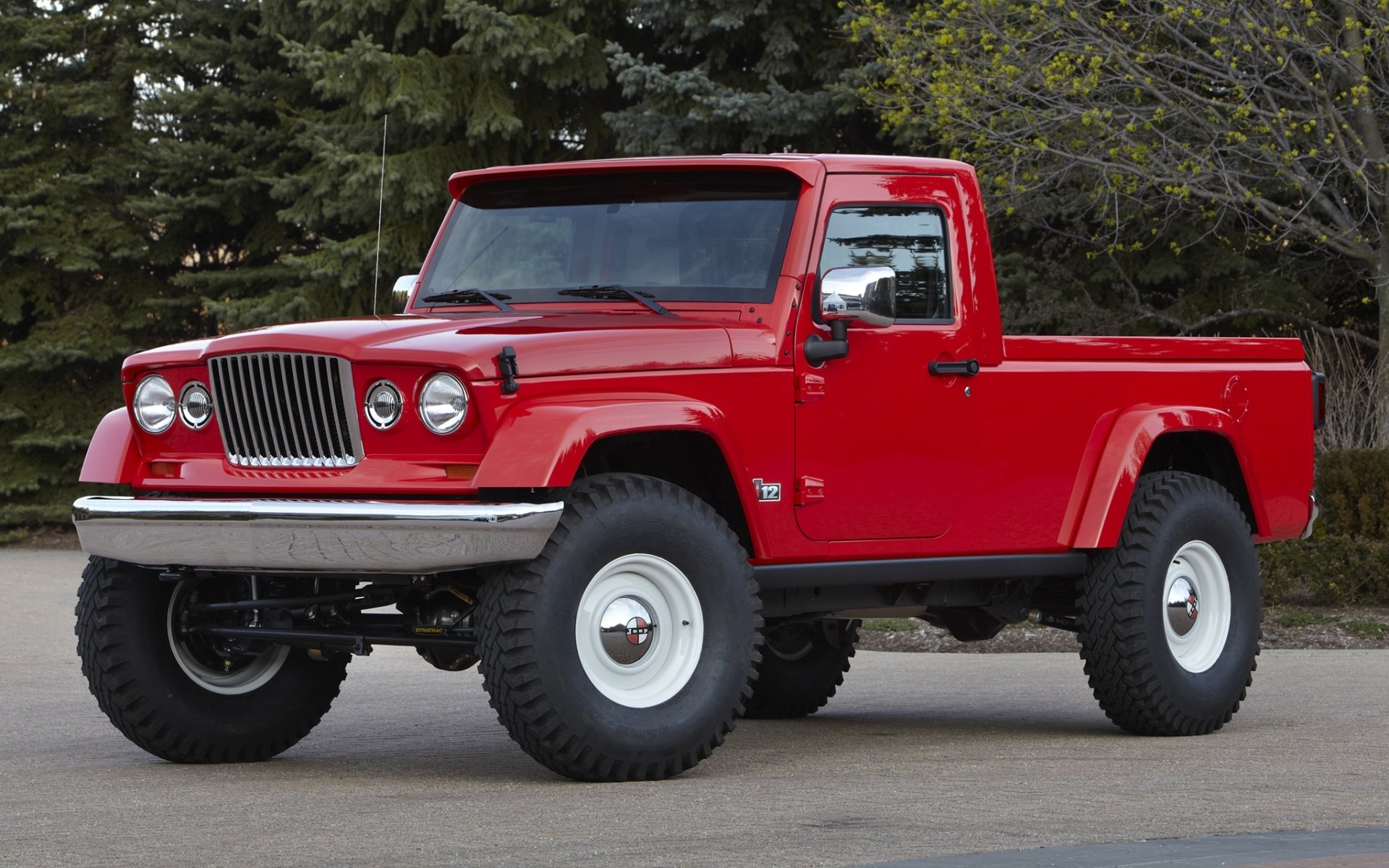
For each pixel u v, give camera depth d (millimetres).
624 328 9688
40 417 43156
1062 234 32219
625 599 9430
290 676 11117
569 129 41031
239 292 42875
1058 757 10773
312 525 9070
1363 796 8875
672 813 8289
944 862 6816
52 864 7062
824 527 10398
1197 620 12336
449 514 8797
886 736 12289
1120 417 12008
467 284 11344
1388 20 26203
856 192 10820
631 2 36094
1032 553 11609
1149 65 28984
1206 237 31766
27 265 43906
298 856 7160
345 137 38469
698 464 10266
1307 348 32250
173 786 9625
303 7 38500
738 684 9695
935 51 28297
